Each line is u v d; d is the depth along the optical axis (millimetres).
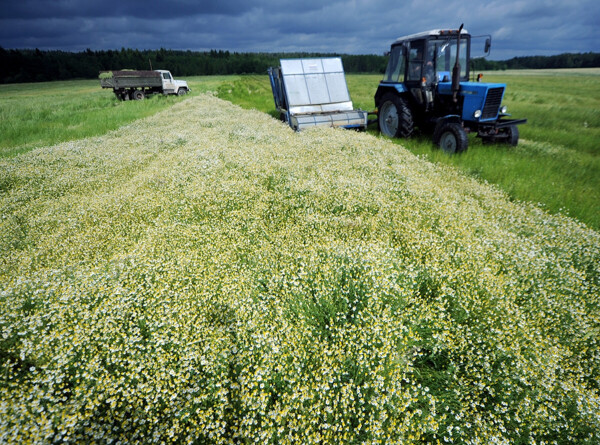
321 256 4461
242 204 6512
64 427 2393
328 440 2508
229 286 3971
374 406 2684
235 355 3105
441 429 2732
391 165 8500
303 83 14180
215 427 2514
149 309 3551
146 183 7734
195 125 15086
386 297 3609
